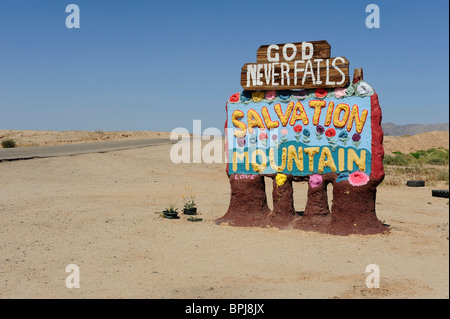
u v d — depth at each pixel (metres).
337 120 11.51
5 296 7.12
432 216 13.93
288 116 11.98
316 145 11.71
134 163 27.91
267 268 8.61
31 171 22.81
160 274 8.27
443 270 8.42
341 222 11.38
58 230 11.35
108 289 7.48
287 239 10.82
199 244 10.32
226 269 8.56
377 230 11.27
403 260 9.07
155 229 11.73
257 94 12.33
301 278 8.04
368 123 11.27
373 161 11.22
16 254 9.30
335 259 9.17
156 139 53.84
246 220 12.24
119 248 9.91
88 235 10.96
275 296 7.16
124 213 13.70
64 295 7.18
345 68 11.41
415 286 7.57
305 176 11.84
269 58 12.11
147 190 19.61
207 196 17.95
